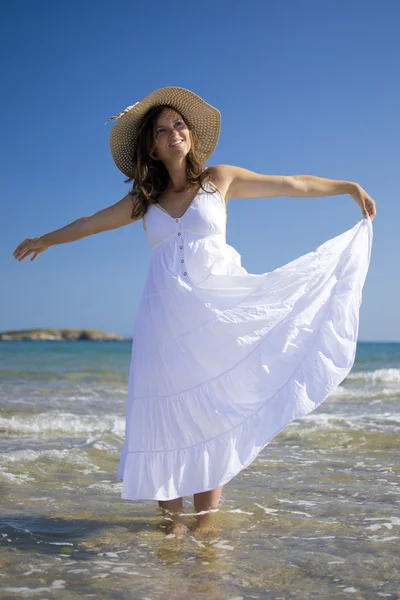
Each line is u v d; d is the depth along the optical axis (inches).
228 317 131.3
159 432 130.6
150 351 133.0
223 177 141.5
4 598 93.9
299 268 137.8
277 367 130.8
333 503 152.3
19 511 146.0
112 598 94.1
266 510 146.1
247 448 127.5
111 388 502.0
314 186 143.4
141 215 142.1
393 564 108.9
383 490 165.5
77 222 144.3
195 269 133.0
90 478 182.5
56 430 268.8
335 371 131.3
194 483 128.5
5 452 217.2
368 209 144.6
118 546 120.6
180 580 102.0
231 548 118.8
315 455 217.5
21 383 528.4
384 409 361.7
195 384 130.5
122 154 154.3
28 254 146.6
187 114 148.7
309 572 105.3
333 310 136.0
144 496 128.2
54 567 108.4
